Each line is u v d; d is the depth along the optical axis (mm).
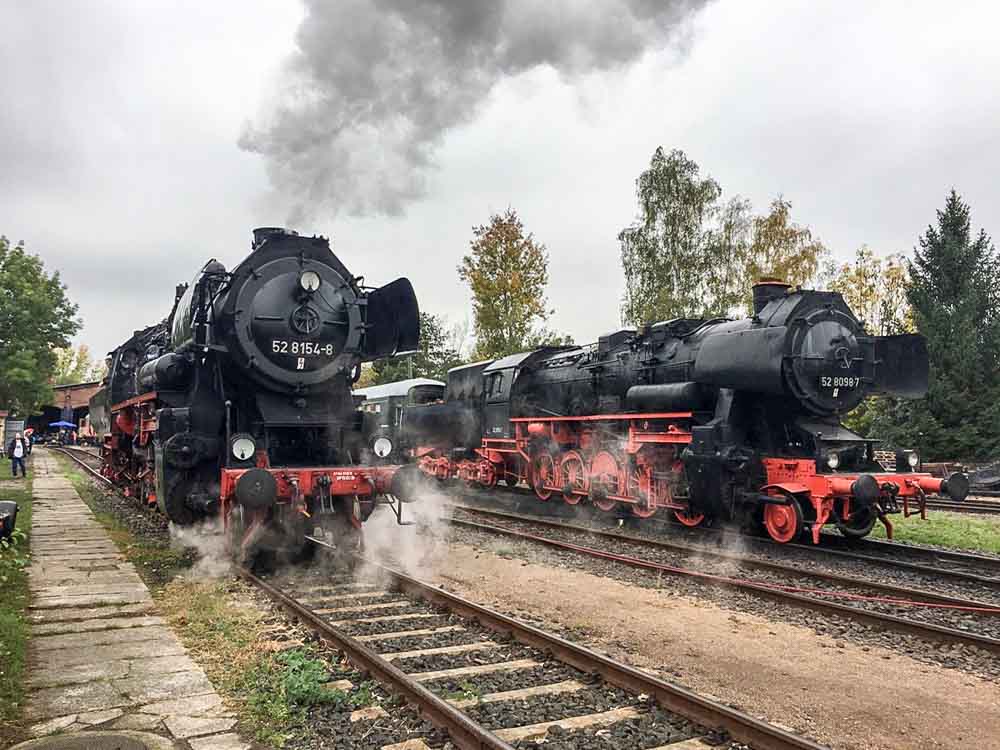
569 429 16922
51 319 27469
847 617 7352
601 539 12336
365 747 4316
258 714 4738
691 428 12703
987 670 5930
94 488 19906
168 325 12070
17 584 8195
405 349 10250
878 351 12938
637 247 36531
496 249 35219
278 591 7699
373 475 9492
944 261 26875
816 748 3984
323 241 10312
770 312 11914
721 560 10453
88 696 5027
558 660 5789
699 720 4629
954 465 22281
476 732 4184
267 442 9516
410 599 7809
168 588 8156
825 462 11266
